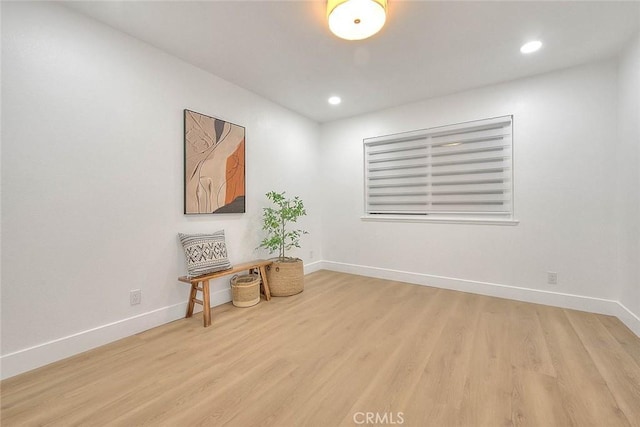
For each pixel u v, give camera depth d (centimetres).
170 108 245
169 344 205
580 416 132
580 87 259
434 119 338
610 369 169
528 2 178
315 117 411
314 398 146
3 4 162
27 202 171
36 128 174
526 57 246
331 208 430
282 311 269
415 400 144
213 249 259
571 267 267
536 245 283
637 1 176
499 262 304
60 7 183
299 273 323
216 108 283
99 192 202
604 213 252
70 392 151
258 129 331
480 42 223
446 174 337
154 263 235
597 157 254
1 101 162
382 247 384
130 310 220
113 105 209
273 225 321
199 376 166
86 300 196
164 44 229
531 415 132
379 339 211
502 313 258
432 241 346
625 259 233
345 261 418
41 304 177
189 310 255
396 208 376
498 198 305
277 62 257
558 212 272
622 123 235
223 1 180
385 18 179
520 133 288
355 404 141
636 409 136
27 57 170
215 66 264
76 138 190
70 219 188
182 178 255
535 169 281
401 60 252
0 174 162
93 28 198
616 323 233
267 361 182
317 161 433
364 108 374
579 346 196
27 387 155
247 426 127
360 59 250
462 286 325
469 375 164
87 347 195
